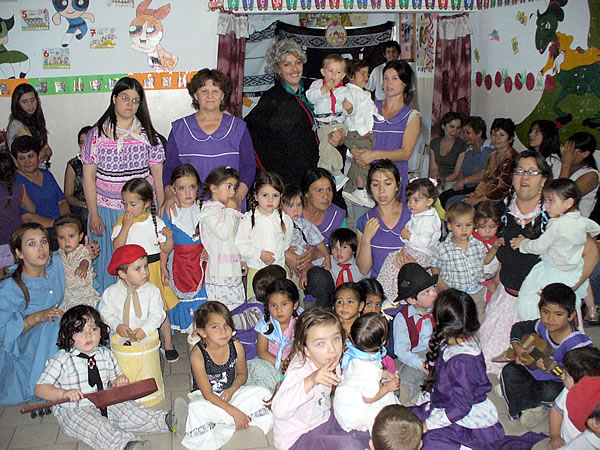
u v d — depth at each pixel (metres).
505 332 3.53
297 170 4.53
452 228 3.59
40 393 2.86
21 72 5.93
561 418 2.66
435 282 3.17
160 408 3.25
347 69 4.44
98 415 2.89
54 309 3.35
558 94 4.99
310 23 8.41
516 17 5.58
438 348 2.64
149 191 3.65
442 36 6.55
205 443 2.88
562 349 2.96
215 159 3.96
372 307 3.27
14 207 4.14
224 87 3.81
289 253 3.84
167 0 5.97
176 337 4.27
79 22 5.92
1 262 3.99
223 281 3.73
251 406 3.04
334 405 2.57
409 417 2.11
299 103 4.50
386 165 3.62
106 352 3.07
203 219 3.65
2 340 3.23
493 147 5.71
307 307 3.74
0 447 2.90
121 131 3.81
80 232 3.63
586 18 4.58
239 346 3.09
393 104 4.22
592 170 4.20
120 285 3.38
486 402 2.61
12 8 5.80
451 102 6.76
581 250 3.24
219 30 5.99
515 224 3.53
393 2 6.11
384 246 3.76
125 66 6.09
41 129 5.60
